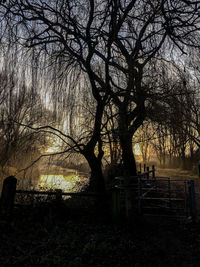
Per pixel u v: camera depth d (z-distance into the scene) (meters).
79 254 3.19
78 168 8.65
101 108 5.85
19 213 4.48
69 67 6.19
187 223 4.75
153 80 5.71
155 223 4.74
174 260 3.11
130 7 4.88
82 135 6.55
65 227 4.30
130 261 3.08
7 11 5.09
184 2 5.04
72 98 6.34
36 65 5.77
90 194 4.90
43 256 3.09
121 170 7.76
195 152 21.95
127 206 4.81
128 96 5.50
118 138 5.75
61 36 5.73
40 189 6.18
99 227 4.37
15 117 5.91
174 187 9.96
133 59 5.58
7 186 4.45
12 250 3.27
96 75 6.41
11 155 6.12
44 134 6.36
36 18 5.48
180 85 5.97
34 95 5.94
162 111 5.52
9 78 5.80
